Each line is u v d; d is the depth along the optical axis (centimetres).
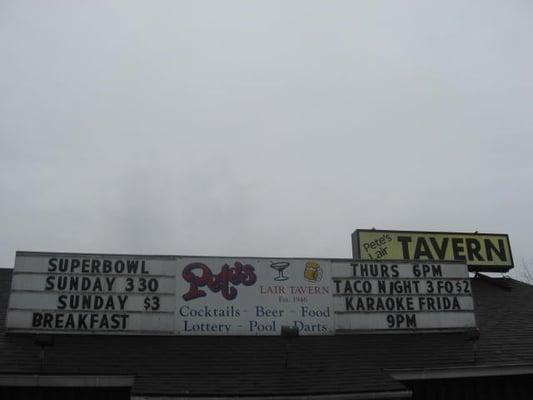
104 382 1112
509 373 1283
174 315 1342
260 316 1381
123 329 1311
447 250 2066
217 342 1321
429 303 1490
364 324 1434
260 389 1077
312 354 1281
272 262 1424
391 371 1220
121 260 1353
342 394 1085
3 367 1095
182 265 1378
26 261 1315
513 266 2128
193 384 1084
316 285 1432
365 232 2003
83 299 1315
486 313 1692
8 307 1280
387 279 1481
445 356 1319
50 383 1092
